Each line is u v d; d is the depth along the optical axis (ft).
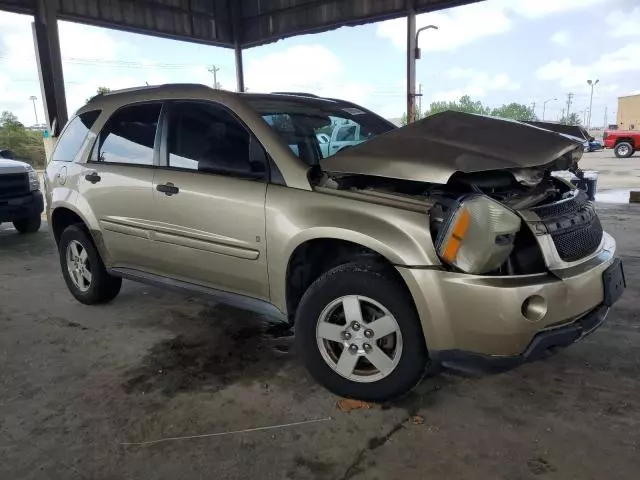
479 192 8.08
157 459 7.33
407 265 7.68
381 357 8.32
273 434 7.86
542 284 7.36
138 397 9.04
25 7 35.55
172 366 10.21
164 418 8.36
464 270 7.44
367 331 8.36
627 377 9.31
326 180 8.91
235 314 12.97
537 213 8.07
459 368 7.83
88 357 10.71
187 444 7.66
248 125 9.66
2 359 10.70
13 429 8.14
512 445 7.45
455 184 8.63
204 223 10.00
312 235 8.52
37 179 24.93
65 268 14.14
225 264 9.91
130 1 40.16
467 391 8.99
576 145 9.27
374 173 8.21
